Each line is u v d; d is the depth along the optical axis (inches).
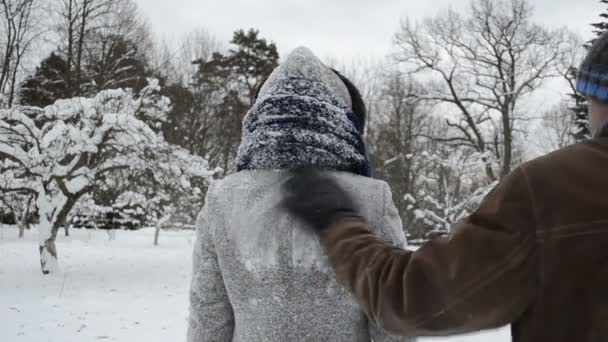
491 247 40.5
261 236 67.0
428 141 1433.3
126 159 591.8
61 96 1198.3
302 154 67.7
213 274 72.9
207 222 72.7
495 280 40.1
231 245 69.7
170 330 331.6
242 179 71.2
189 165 631.8
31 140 593.3
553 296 39.6
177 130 1309.1
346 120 72.1
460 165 1137.4
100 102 592.1
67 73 1147.3
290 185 61.1
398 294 43.2
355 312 67.0
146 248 924.6
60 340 301.7
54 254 580.4
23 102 1231.5
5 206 650.8
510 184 42.3
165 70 1617.9
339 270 49.0
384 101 1633.9
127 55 1238.3
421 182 1280.8
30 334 313.9
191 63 1733.5
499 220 41.0
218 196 71.9
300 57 74.4
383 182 70.7
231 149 1590.8
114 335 315.6
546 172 41.5
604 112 44.9
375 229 66.6
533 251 40.2
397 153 1390.3
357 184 67.1
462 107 1163.3
